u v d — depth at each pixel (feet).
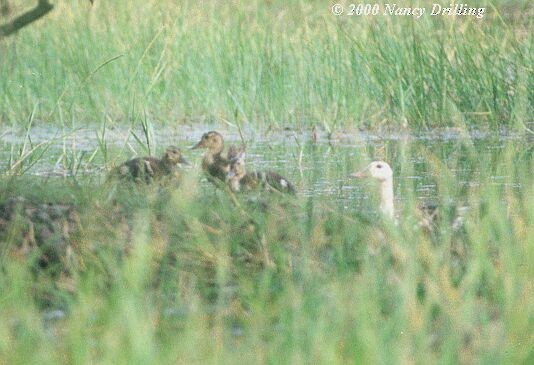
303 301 30.83
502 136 67.62
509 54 77.87
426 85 75.82
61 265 37.11
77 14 84.12
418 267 34.17
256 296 33.55
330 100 76.23
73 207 42.37
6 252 36.63
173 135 72.54
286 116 76.84
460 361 27.96
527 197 40.22
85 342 28.09
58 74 78.28
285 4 93.50
